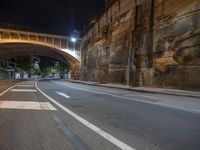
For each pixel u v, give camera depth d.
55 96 15.60
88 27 58.97
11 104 10.91
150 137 5.48
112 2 41.19
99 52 48.12
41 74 161.88
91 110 9.54
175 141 5.17
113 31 40.06
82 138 5.33
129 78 31.81
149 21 28.05
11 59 101.75
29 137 5.35
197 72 19.83
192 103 12.39
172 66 23.31
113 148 4.62
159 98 15.09
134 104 11.73
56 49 70.25
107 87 29.50
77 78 71.69
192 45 20.61
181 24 22.28
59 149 4.52
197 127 6.57
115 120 7.49
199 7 20.08
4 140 5.09
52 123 6.88
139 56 29.64
